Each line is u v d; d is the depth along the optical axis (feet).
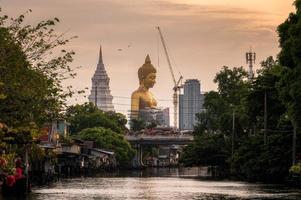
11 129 127.24
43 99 134.72
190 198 201.87
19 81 125.29
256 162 319.47
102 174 540.52
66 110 140.36
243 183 319.88
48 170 357.00
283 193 224.53
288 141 298.76
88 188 268.62
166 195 217.56
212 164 470.80
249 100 350.23
